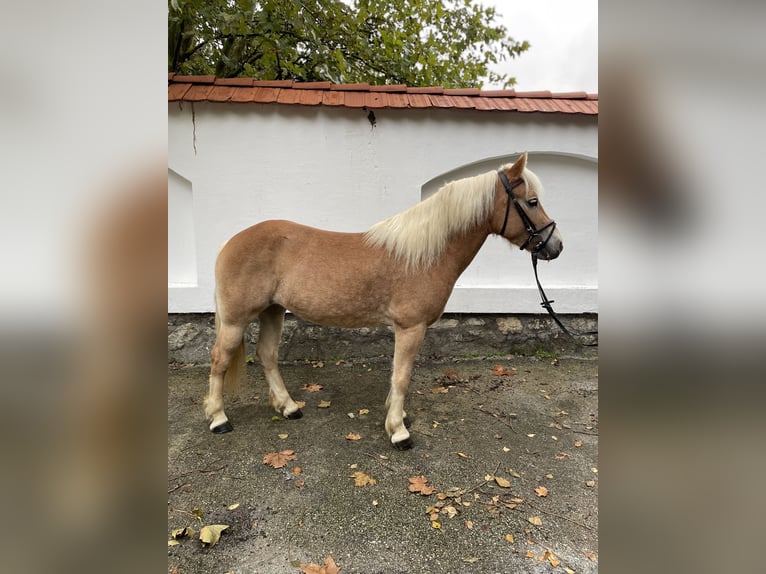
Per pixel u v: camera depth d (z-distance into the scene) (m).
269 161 2.92
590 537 1.49
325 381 2.87
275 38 3.81
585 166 3.19
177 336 3.04
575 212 3.25
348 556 1.39
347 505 1.64
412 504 1.65
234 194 2.93
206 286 2.99
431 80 4.72
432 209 1.98
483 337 3.30
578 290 3.23
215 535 1.44
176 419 2.33
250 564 1.36
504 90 3.12
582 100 3.15
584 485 1.79
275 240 2.06
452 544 1.45
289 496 1.69
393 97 2.96
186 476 1.82
